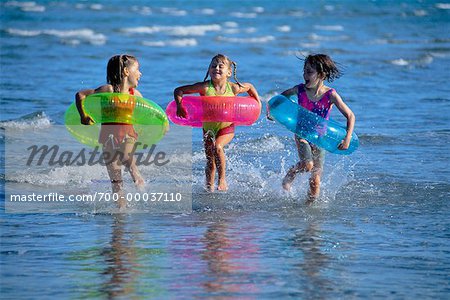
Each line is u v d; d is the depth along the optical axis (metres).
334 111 46.22
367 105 49.12
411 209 25.34
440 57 79.00
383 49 86.12
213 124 28.55
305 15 136.88
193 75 62.69
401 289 17.58
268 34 104.12
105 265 19.11
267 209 25.39
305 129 26.14
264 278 18.14
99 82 58.22
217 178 30.06
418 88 56.97
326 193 27.41
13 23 113.94
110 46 85.12
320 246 21.00
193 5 157.12
